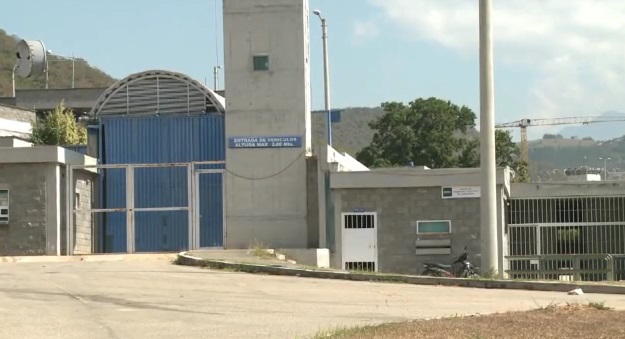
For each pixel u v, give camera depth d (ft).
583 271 109.29
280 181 126.31
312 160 126.41
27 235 120.16
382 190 120.78
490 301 65.05
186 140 134.82
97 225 132.46
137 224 131.54
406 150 297.12
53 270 87.71
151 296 66.03
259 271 88.17
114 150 135.64
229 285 75.00
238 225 126.31
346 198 121.08
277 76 127.65
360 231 120.57
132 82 137.39
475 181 118.83
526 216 137.90
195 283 76.23
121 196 134.51
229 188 127.03
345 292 70.59
